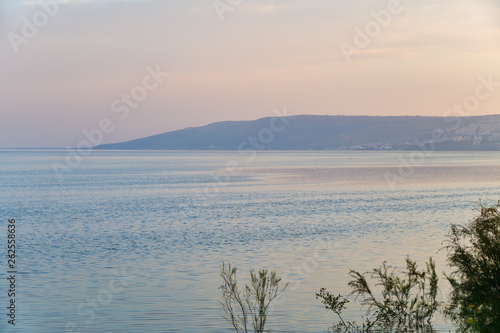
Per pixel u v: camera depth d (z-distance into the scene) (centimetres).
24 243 3859
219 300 1959
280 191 9375
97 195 8775
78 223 5150
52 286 2314
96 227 4822
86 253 3350
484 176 13662
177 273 2600
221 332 1567
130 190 9888
